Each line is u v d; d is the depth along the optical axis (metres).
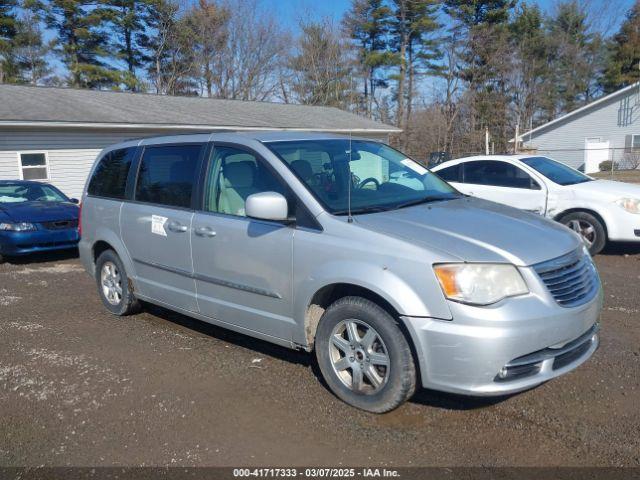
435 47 45.69
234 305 4.46
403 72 45.47
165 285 5.14
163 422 3.67
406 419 3.63
